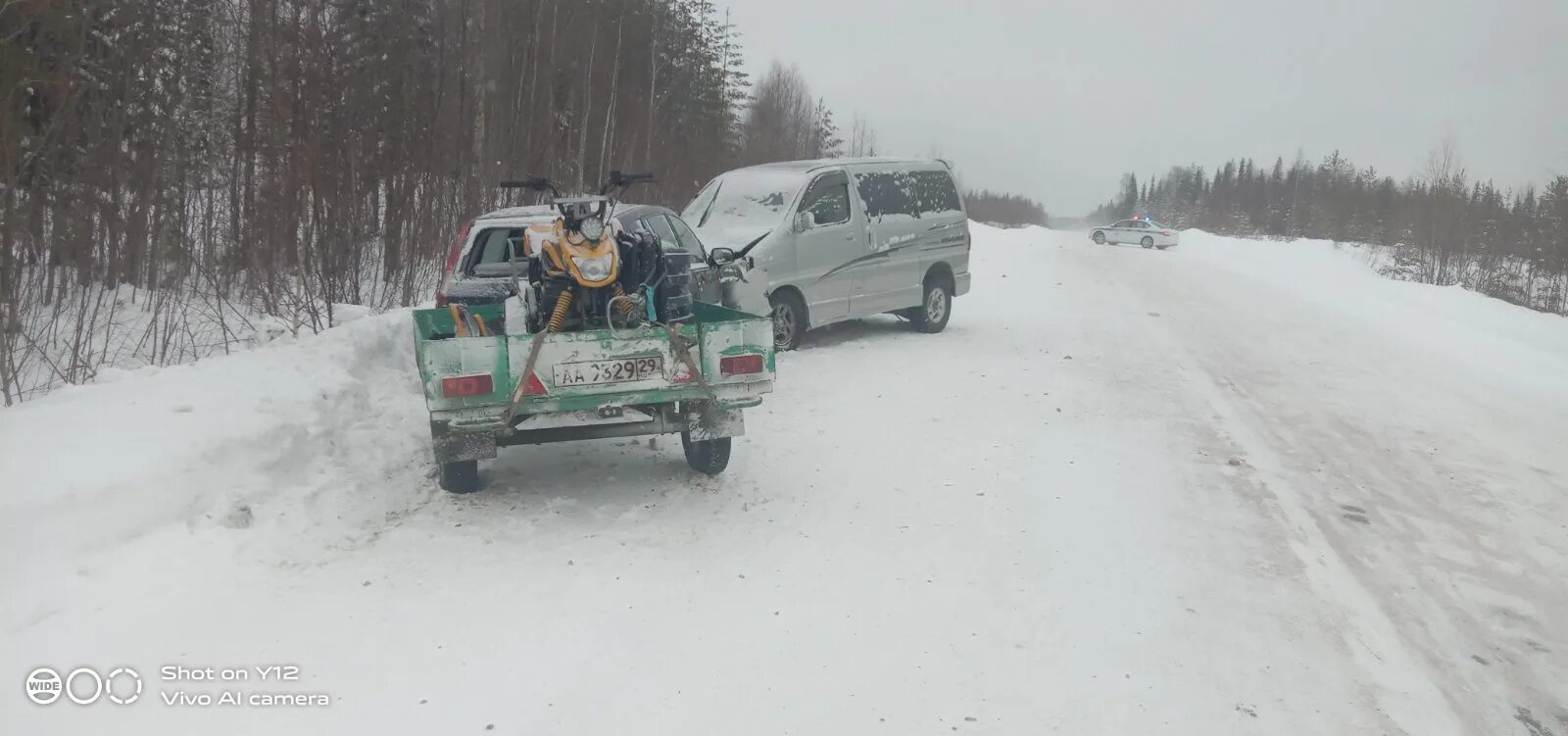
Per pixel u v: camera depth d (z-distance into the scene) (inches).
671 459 313.9
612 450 322.3
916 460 318.3
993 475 303.9
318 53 553.9
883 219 528.1
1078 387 429.1
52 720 158.7
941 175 573.6
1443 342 605.3
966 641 196.5
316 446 279.4
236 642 186.4
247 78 563.8
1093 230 1696.6
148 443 242.8
